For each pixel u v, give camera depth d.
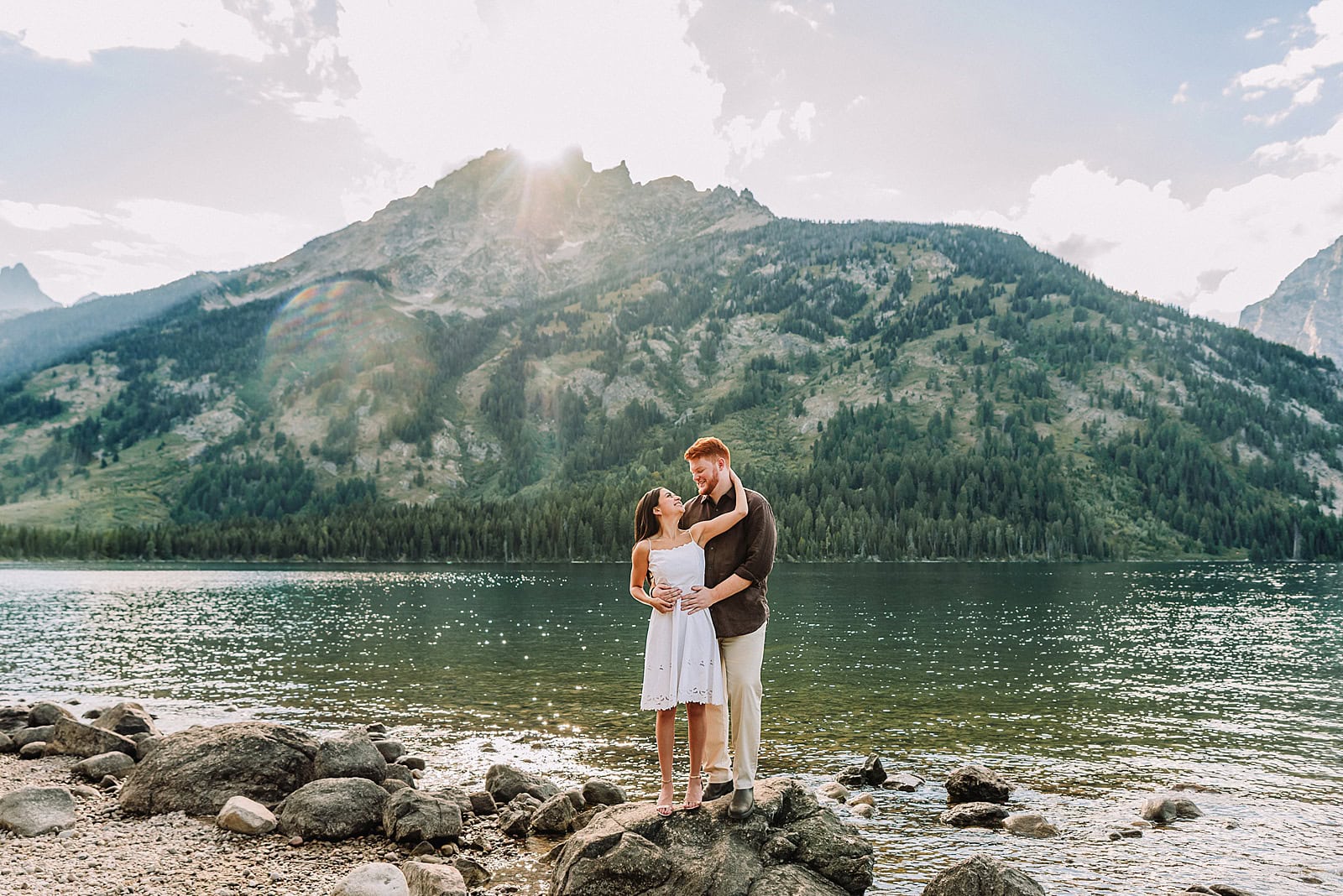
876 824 15.05
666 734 9.09
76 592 99.25
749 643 8.88
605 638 51.31
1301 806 16.58
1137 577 129.38
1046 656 43.28
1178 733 24.36
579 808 13.99
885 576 132.12
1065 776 19.16
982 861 9.91
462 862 11.06
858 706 28.78
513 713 26.59
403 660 40.91
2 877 10.16
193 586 111.44
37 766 17.34
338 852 11.55
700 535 8.67
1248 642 50.22
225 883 10.16
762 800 9.27
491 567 172.75
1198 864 12.96
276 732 14.84
